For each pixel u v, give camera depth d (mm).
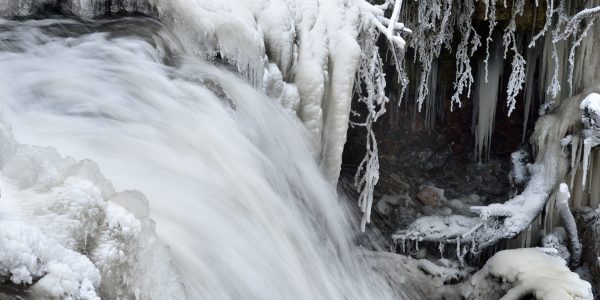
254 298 3605
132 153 3600
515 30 8938
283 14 5398
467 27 8961
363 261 6711
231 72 4934
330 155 5672
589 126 7422
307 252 4688
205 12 4809
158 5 4695
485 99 10062
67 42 4188
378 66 6289
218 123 4215
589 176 8008
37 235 1773
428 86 10328
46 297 1701
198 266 3232
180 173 3678
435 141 10805
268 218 4176
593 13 7453
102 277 1935
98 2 4637
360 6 5895
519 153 8688
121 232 2057
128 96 3963
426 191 9938
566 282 5742
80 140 3531
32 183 2006
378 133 10500
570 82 7934
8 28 4215
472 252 7980
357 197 9469
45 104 3711
